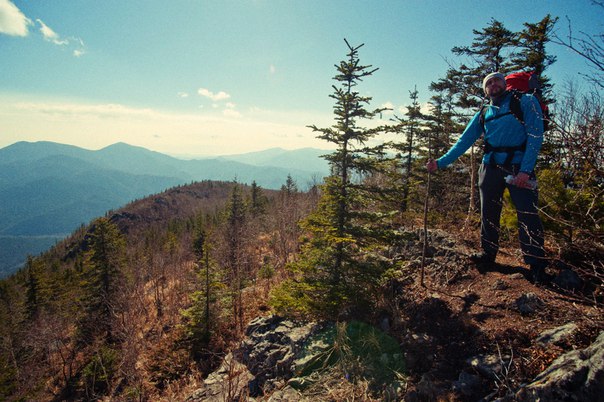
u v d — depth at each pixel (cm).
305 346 583
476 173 1027
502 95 432
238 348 746
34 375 2023
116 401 1131
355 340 512
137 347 1351
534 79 420
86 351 2114
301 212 2606
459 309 459
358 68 619
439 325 453
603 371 229
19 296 3744
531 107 392
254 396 586
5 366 2072
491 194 470
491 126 441
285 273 1661
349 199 633
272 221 3591
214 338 1371
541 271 417
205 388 682
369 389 417
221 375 711
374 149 635
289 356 587
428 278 579
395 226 841
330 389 445
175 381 1114
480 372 343
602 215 364
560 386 246
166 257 3625
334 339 534
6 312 2844
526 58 1054
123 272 2286
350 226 647
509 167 427
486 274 506
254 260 2455
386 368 433
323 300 617
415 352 429
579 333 309
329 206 673
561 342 312
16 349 2259
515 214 547
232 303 1534
